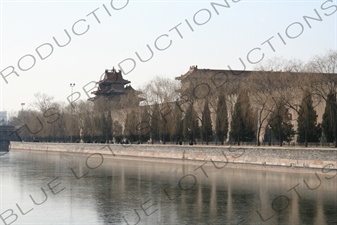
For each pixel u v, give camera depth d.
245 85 102.06
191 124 112.94
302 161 74.06
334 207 48.03
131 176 76.12
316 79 87.94
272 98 91.38
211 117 116.75
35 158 128.75
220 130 106.81
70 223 43.03
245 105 101.75
